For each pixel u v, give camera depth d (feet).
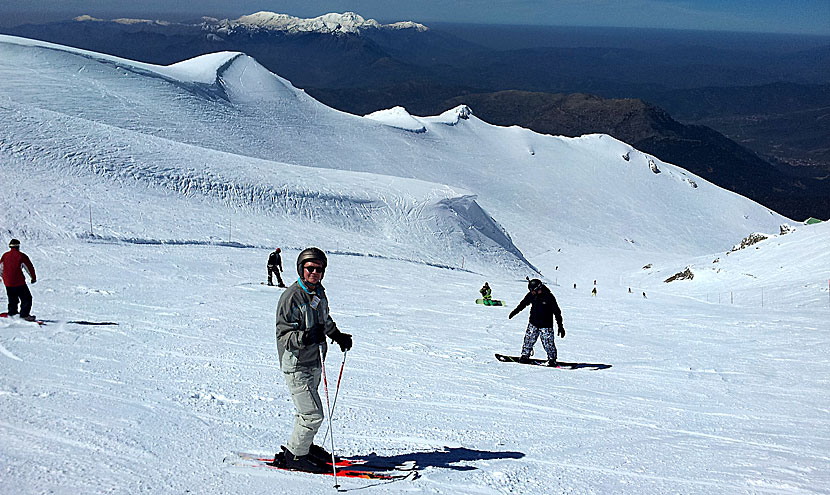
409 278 101.81
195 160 173.78
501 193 444.14
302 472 14.89
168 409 19.89
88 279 66.44
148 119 312.29
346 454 16.88
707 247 439.63
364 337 42.04
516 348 41.27
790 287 122.72
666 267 247.91
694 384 31.78
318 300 14.78
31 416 17.56
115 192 133.59
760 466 17.88
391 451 17.39
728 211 533.14
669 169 613.93
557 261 306.76
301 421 14.76
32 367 24.64
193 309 48.65
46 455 14.39
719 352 42.39
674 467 17.38
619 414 24.49
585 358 39.14
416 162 444.55
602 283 239.71
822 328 54.90
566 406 25.49
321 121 442.91
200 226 125.08
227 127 354.95
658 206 507.30
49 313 41.73
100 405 19.56
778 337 49.67
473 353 38.17
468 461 16.74
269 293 63.16
